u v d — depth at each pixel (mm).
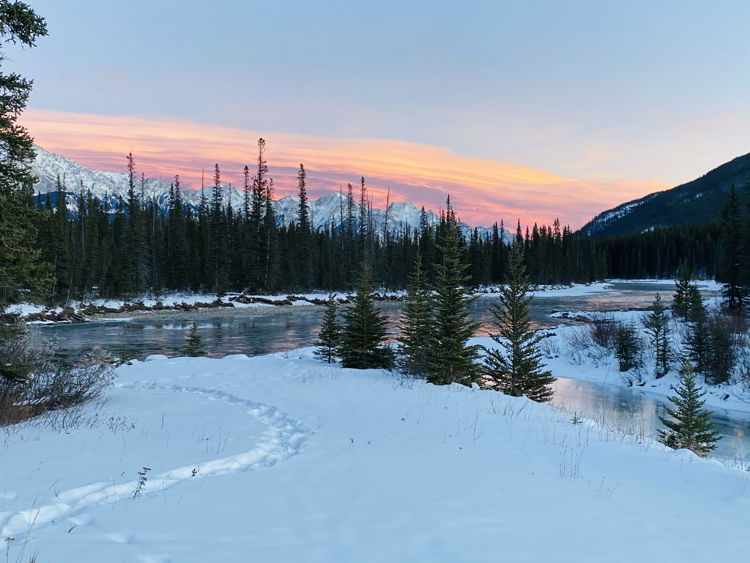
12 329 12438
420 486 7090
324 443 9641
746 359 26047
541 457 8930
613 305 63812
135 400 14391
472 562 4746
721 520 6004
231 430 10633
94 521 5590
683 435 15273
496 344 32656
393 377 18719
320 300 68062
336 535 5348
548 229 121000
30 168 11211
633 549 5105
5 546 4816
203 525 5547
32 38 10484
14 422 11164
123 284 58656
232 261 70312
